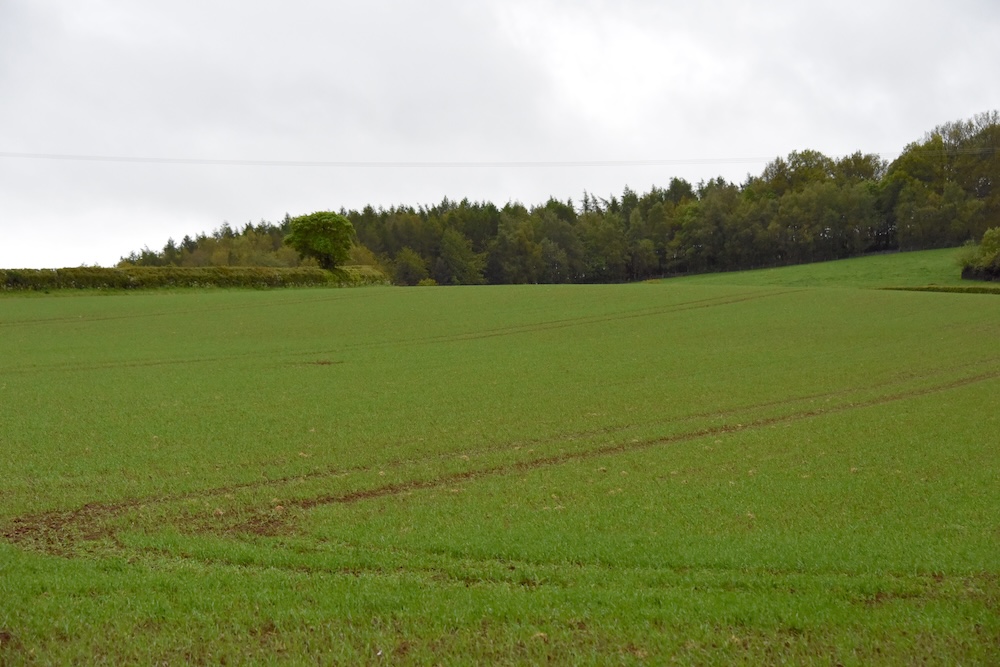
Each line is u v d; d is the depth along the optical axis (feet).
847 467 63.52
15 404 89.92
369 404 92.02
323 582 38.17
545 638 31.53
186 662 29.89
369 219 546.67
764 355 130.00
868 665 29.60
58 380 106.83
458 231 513.04
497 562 42.16
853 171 521.65
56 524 50.21
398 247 512.63
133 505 54.75
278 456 68.59
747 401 94.02
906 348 135.23
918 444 70.69
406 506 54.39
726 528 48.37
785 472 62.34
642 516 50.96
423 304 212.84
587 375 112.27
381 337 155.12
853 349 135.23
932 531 47.11
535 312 194.39
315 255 321.32
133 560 42.63
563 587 38.01
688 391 99.96
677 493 56.70
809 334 154.20
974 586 37.60
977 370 113.09
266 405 91.20
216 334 158.10
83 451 69.21
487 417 85.10
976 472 60.85
